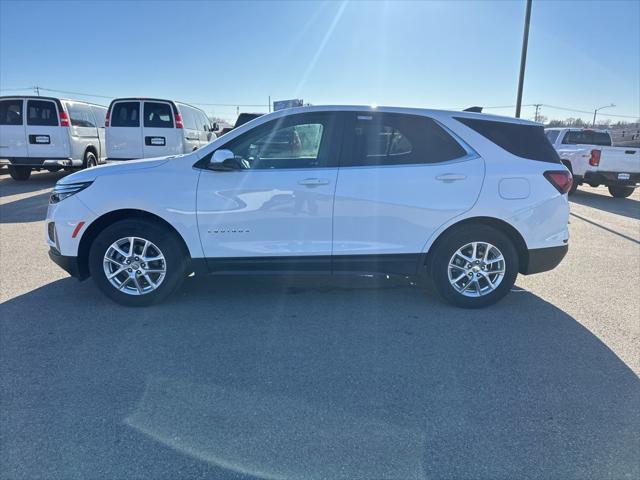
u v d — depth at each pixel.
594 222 9.45
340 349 3.71
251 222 4.28
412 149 4.33
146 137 11.87
